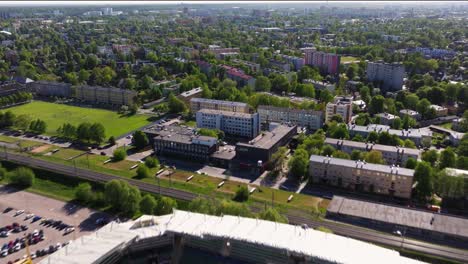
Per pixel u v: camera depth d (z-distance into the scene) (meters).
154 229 165.50
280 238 155.38
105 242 157.00
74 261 145.62
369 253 145.88
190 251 164.38
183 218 174.38
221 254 161.88
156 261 160.75
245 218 174.12
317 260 145.00
